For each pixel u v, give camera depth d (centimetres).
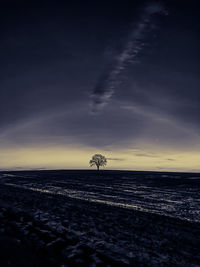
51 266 580
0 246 578
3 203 1453
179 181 3938
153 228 1015
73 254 680
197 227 1059
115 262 646
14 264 496
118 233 917
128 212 1356
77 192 2289
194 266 640
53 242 771
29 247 690
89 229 949
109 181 3897
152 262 657
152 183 3550
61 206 1443
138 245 791
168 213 1364
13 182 3400
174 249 766
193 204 1706
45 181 3666
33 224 977
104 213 1292
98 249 735
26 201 1573
